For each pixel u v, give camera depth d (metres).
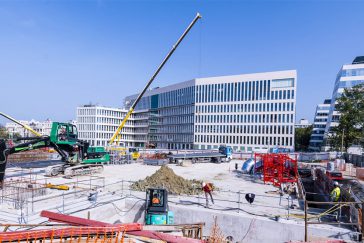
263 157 26.45
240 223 15.08
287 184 23.73
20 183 20.94
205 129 97.25
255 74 88.19
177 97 108.31
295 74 81.75
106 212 16.72
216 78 95.44
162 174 23.38
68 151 27.17
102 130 113.81
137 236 8.19
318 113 123.00
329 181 22.75
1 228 12.15
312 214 15.83
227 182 26.23
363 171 30.73
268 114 85.69
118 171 31.80
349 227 13.79
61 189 19.98
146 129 123.81
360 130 54.91
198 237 11.45
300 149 129.25
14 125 196.88
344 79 84.31
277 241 14.10
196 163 44.06
